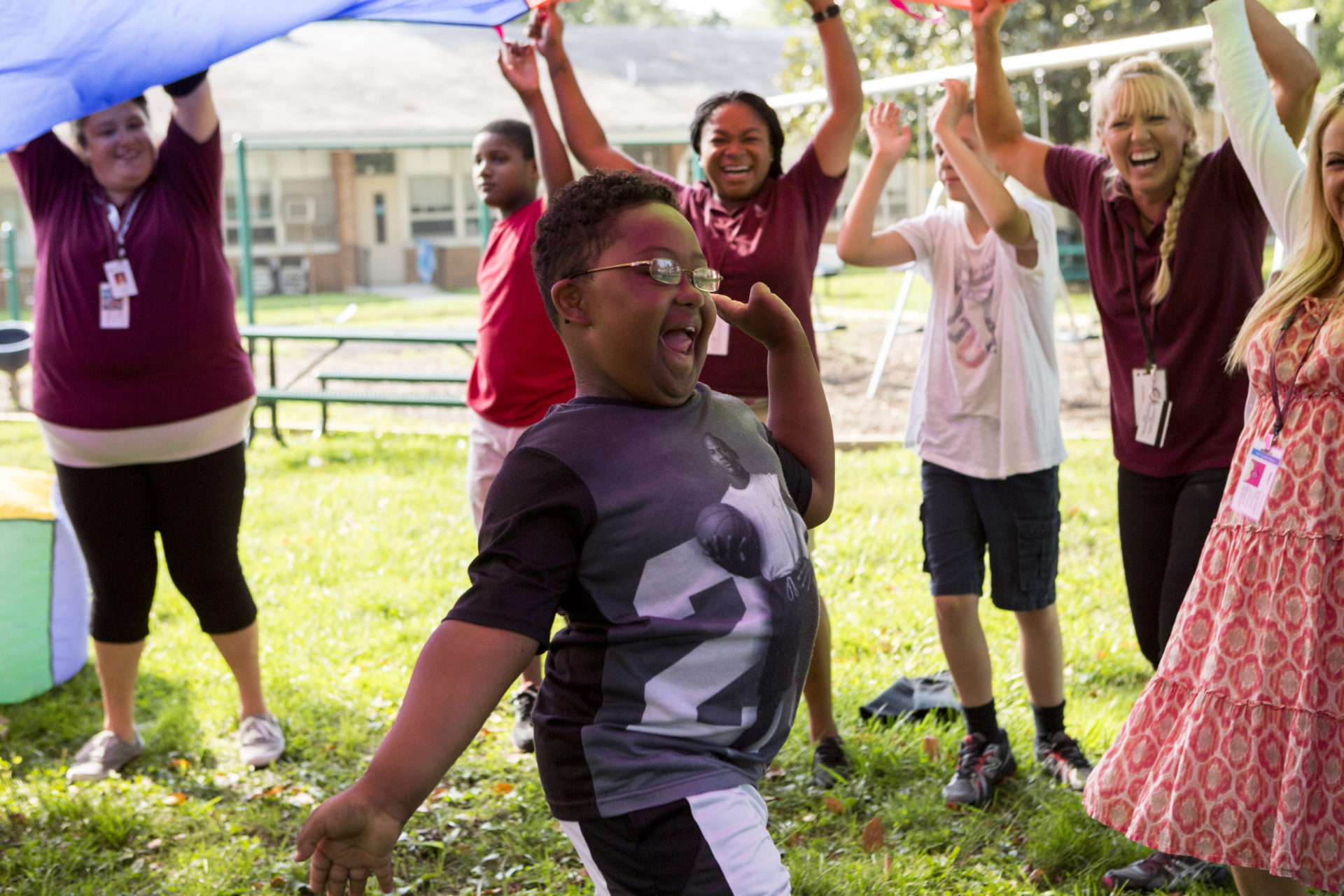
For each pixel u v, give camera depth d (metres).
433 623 5.42
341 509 7.52
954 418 3.70
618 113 27.95
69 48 2.22
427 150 28.33
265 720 4.22
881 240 3.84
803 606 1.85
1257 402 2.64
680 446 1.83
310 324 19.92
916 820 3.56
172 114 3.83
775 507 1.87
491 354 4.32
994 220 3.46
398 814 1.57
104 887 3.37
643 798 1.75
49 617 4.69
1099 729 4.00
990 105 3.62
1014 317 3.60
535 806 3.72
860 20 18.69
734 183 3.74
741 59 33.41
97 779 4.00
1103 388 11.46
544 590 1.73
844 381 12.44
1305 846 2.41
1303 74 3.12
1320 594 2.42
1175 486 3.31
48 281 3.84
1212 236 3.16
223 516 4.05
